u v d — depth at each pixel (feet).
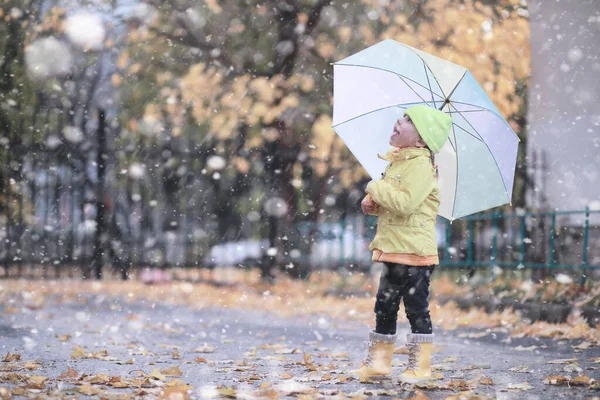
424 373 16.29
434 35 48.16
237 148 55.42
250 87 51.88
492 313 32.58
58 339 24.35
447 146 17.43
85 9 54.49
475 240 45.44
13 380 15.52
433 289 40.14
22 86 54.13
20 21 53.93
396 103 17.31
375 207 16.70
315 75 52.65
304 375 17.28
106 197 56.24
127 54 54.60
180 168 58.44
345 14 51.65
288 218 54.95
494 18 46.93
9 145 53.01
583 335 25.49
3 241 52.95
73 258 55.26
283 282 51.37
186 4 54.34
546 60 44.65
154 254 57.26
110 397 13.61
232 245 59.98
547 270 38.42
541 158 43.83
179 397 13.70
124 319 32.60
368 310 37.99
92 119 56.39
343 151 53.11
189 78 52.49
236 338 26.50
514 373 17.80
